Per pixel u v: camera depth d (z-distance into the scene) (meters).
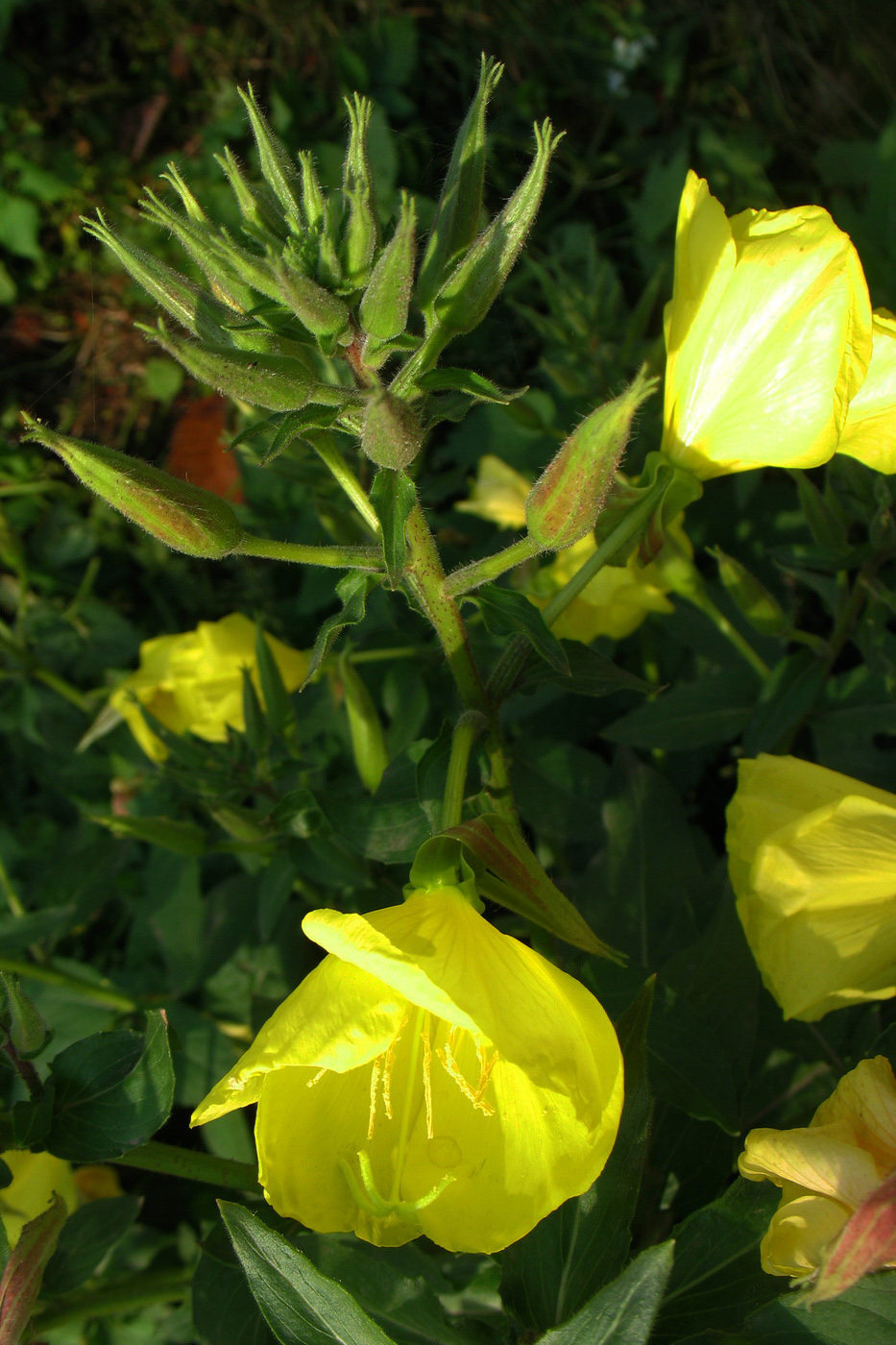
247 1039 0.33
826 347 0.19
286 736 0.29
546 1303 0.19
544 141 0.17
